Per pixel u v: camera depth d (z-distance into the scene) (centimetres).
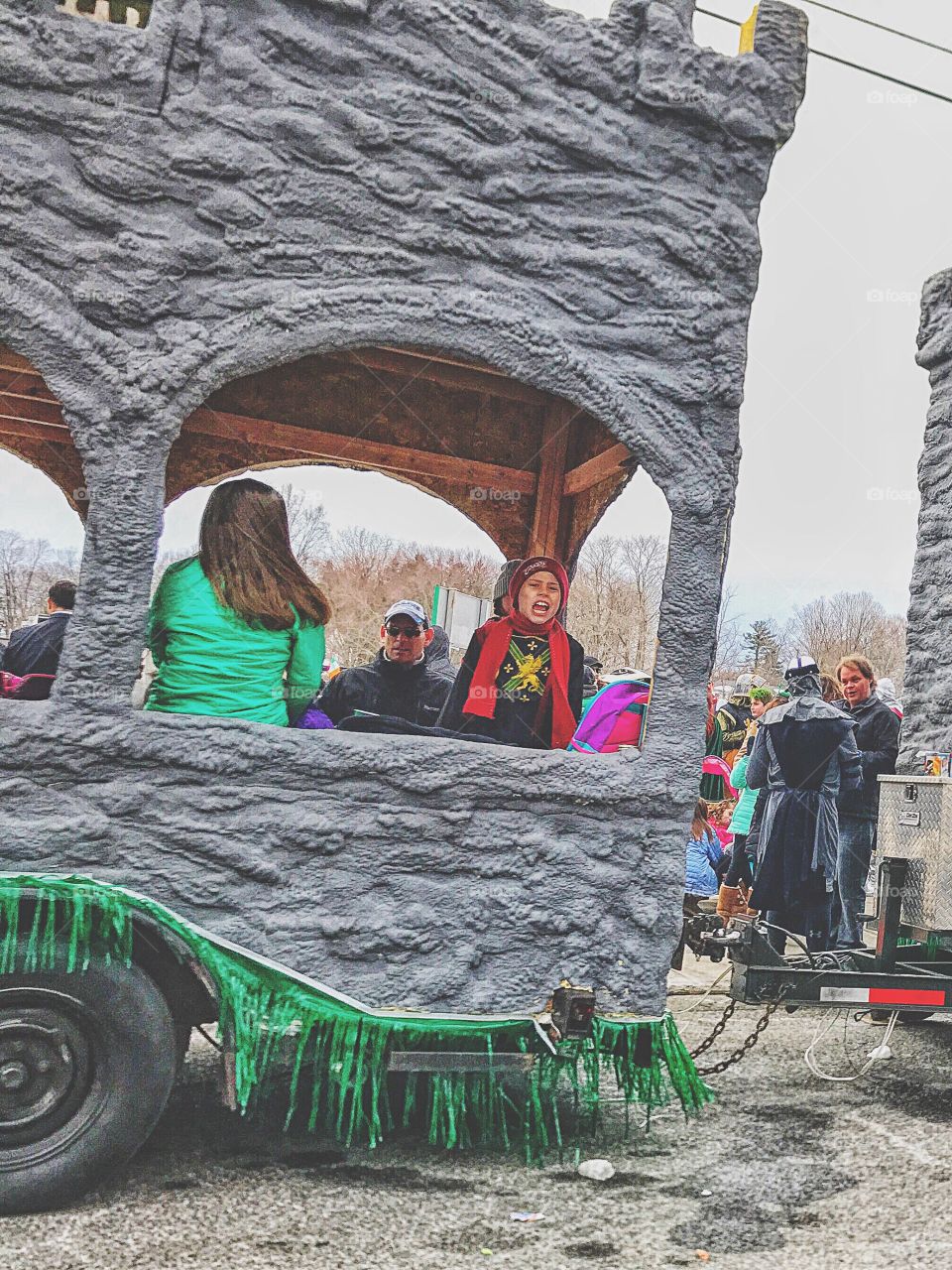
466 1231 320
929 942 508
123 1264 290
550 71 375
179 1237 307
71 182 333
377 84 357
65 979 315
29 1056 316
